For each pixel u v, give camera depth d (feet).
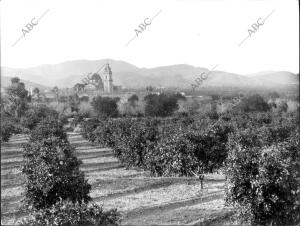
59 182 48.80
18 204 64.23
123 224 53.31
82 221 35.14
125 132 111.65
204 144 78.38
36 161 50.98
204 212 58.08
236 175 46.34
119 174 92.27
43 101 406.62
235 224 52.08
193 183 79.61
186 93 610.65
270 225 46.11
